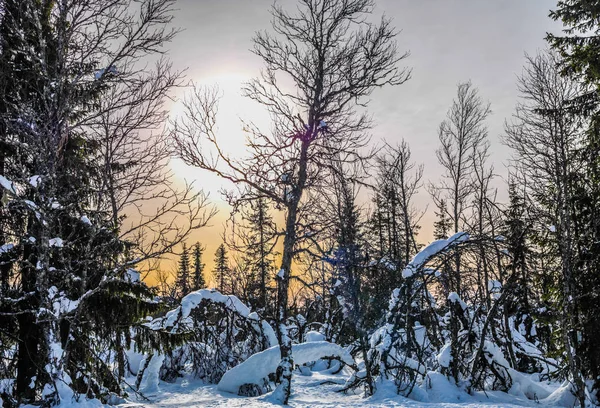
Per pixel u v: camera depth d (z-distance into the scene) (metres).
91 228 12.40
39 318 10.88
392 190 28.47
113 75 12.73
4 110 12.18
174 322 18.05
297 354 18.58
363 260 17.42
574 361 14.02
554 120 16.42
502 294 16.89
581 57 16.06
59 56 12.04
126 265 12.33
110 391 14.00
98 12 12.50
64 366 11.67
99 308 13.69
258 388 18.25
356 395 17.67
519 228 17.02
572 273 14.36
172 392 18.08
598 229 15.32
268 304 19.06
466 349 18.08
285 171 16.02
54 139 11.59
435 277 17.77
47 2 12.51
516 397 16.53
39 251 11.27
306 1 16.11
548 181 15.62
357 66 16.28
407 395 16.41
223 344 21.11
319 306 25.89
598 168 15.57
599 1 15.80
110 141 12.95
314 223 15.98
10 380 11.88
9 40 12.10
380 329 19.23
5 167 11.94
